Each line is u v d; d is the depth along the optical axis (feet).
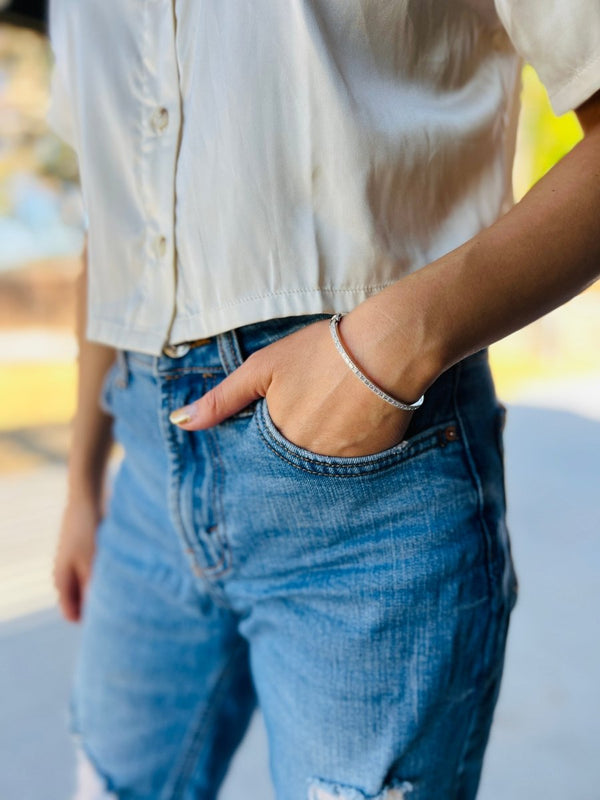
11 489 12.17
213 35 2.13
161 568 2.82
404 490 2.13
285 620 2.37
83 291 3.20
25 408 18.16
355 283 2.12
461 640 2.18
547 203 1.92
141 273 2.42
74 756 5.83
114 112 2.38
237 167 2.12
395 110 2.12
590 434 15.87
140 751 3.01
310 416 2.02
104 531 3.12
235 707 3.09
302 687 2.31
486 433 2.33
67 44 2.58
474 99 2.31
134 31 2.32
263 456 2.13
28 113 31.89
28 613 8.04
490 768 5.61
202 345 2.29
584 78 1.95
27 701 6.52
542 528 10.61
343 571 2.23
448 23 2.18
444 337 1.88
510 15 2.02
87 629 3.14
